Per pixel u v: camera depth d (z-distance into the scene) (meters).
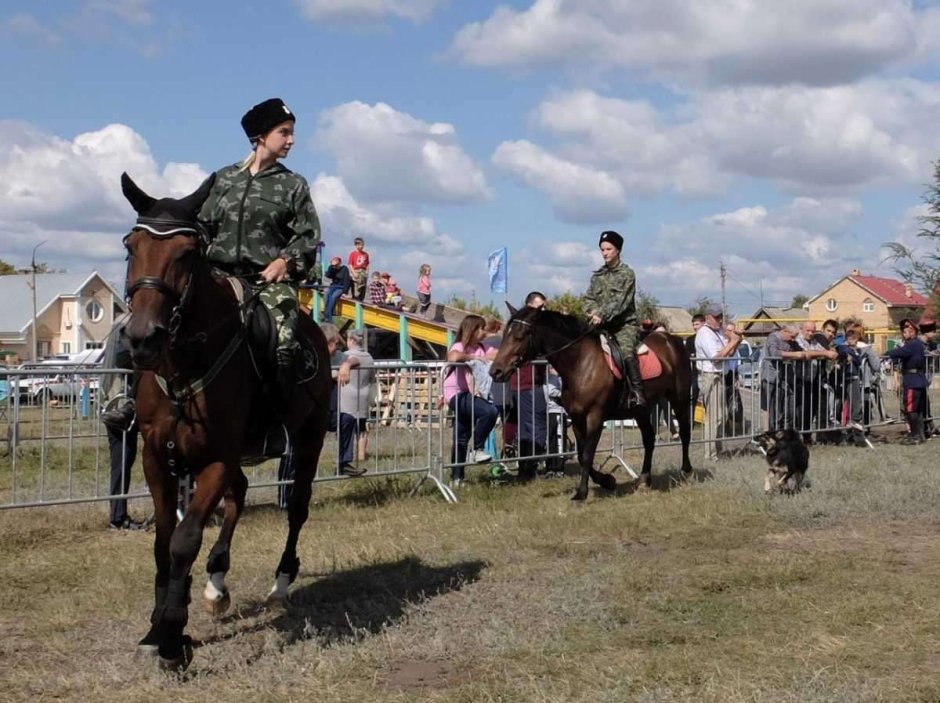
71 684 5.18
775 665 5.30
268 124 6.20
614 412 11.08
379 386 11.70
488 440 13.09
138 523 9.89
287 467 10.55
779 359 15.72
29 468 12.95
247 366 5.50
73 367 10.64
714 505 10.33
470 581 7.34
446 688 5.07
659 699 4.74
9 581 7.52
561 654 5.59
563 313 11.10
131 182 5.08
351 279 30.42
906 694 4.81
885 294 85.56
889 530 9.14
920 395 17.44
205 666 5.40
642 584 7.07
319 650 5.67
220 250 6.16
